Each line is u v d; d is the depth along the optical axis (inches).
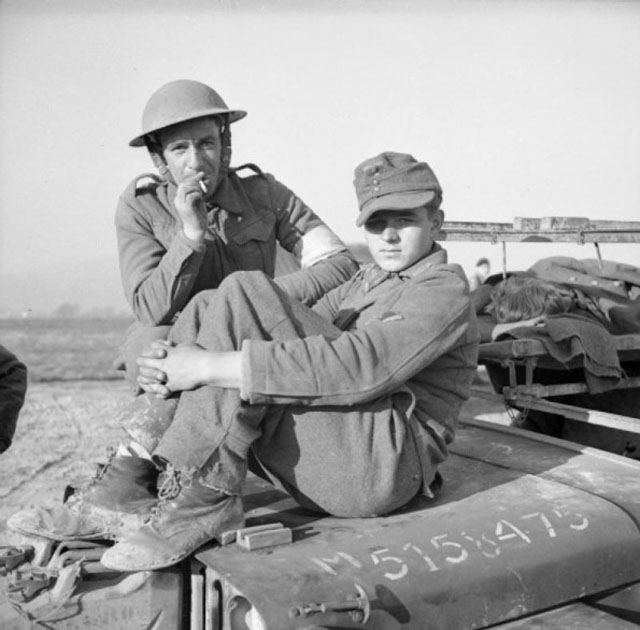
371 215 94.8
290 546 80.4
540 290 150.3
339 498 86.4
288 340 84.7
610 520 89.0
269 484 103.2
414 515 88.9
